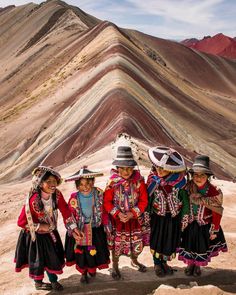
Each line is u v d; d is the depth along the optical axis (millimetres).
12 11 147875
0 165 47625
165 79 73375
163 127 42000
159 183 6742
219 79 137125
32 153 45469
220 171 39281
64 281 7512
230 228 11477
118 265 8016
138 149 26609
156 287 6941
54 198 6727
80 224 6820
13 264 9781
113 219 7000
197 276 7406
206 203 6742
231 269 7785
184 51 142750
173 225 6891
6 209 16781
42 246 6828
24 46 116562
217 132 57625
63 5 137500
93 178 6664
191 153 38031
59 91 62031
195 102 70625
